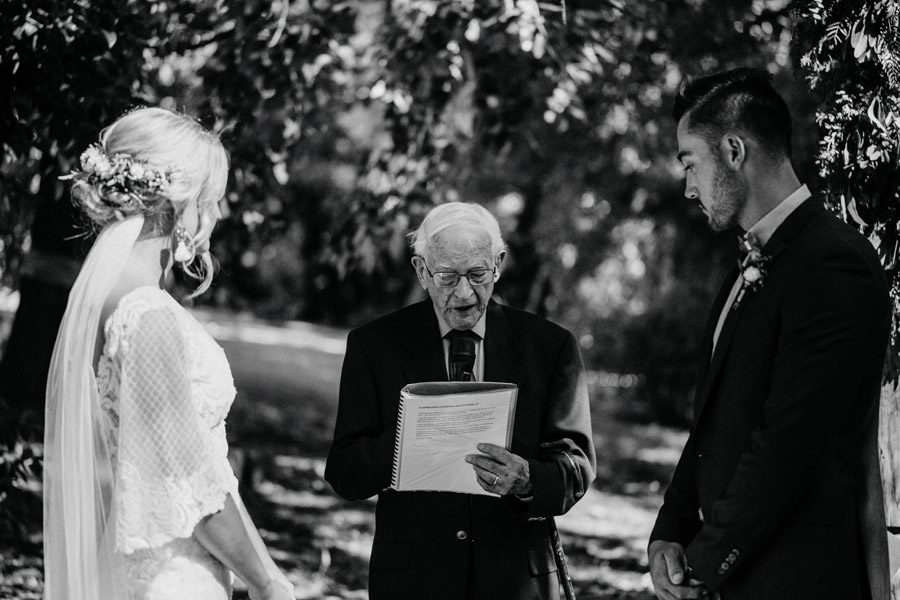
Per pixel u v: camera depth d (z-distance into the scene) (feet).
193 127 9.64
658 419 49.67
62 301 23.24
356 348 11.59
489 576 10.80
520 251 45.55
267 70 22.74
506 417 10.10
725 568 9.05
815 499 9.08
